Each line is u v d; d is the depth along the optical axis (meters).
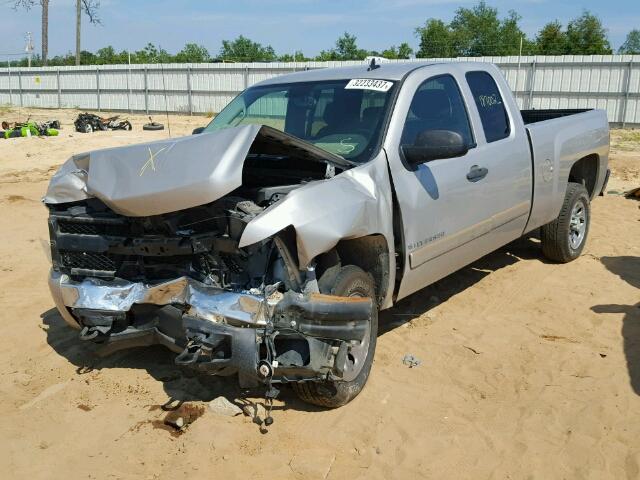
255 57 53.59
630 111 24.98
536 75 26.23
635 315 5.36
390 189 4.22
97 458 3.51
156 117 31.39
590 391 4.18
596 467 3.43
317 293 3.54
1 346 4.88
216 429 3.69
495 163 5.18
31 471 3.40
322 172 4.07
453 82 5.11
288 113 4.97
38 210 9.44
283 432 3.70
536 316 5.38
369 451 3.56
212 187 3.34
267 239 3.42
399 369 4.46
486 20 52.00
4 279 6.37
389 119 4.41
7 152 16.78
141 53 51.50
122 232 3.80
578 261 6.80
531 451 3.57
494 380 4.34
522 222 5.76
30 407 4.02
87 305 3.86
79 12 44.28
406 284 4.46
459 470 3.42
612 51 51.03
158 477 3.35
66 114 32.88
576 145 6.41
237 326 3.41
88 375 4.42
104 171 3.75
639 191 10.06
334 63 29.67
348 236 3.73
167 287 3.62
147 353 4.73
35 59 59.19
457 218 4.81
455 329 5.12
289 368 3.48
